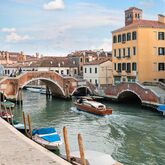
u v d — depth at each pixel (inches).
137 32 1924.2
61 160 446.3
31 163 431.2
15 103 1930.4
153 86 1732.3
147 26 1927.9
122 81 1984.5
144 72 1935.3
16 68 3535.9
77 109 1692.9
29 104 1967.3
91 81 2519.7
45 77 2076.8
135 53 1952.5
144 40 1930.4
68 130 1157.7
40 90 2765.7
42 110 1701.5
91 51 3341.5
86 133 1101.7
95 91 2127.2
